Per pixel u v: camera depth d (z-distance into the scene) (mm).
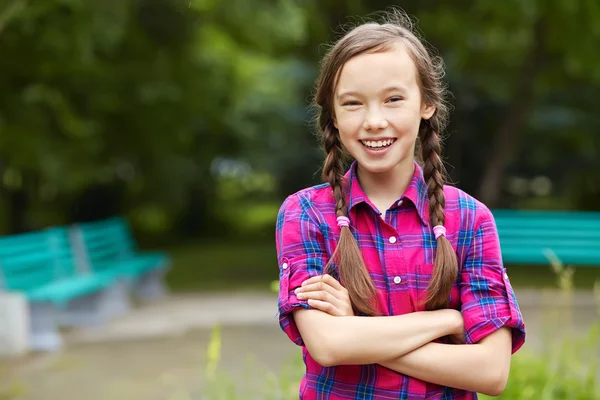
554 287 8242
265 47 10555
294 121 15641
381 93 1575
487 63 11680
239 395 3744
